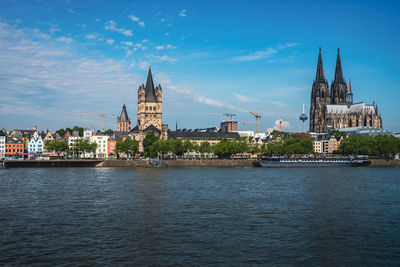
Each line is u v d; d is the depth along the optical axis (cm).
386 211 7444
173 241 5334
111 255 4772
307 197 9188
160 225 6209
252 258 4700
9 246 5100
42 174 16150
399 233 5809
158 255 4775
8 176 14962
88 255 4766
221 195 9462
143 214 7062
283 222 6450
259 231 5869
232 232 5800
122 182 12594
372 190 10581
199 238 5478
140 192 10000
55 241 5319
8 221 6475
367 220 6644
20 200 8625
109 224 6272
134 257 4706
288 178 14350
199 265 4472
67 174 16188
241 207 7781
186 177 14688
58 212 7231
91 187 11100
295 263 4562
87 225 6200
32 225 6203
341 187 11281
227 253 4859
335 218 6788
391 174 16800
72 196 9262
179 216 6894
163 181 12962
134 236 5569
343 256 4803
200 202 8381
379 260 4688
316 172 18188
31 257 4691
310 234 5719
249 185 11700
